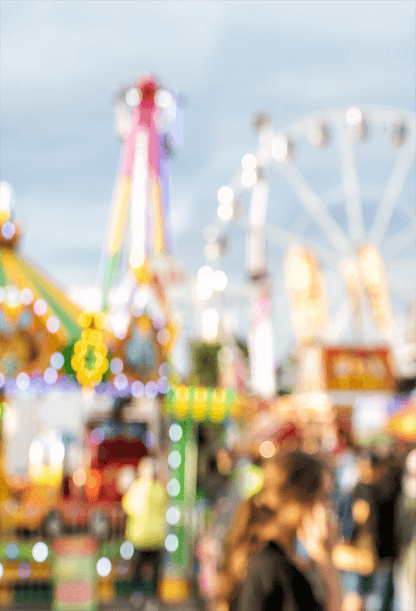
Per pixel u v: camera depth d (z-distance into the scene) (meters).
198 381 10.93
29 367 8.59
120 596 8.31
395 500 5.17
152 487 8.27
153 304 9.13
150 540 8.12
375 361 14.84
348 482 6.81
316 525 2.34
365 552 5.05
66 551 8.33
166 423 9.36
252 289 22.17
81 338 8.65
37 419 11.56
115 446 9.05
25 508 8.52
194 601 8.24
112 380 8.80
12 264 9.18
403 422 11.51
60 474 9.30
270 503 2.33
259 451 7.02
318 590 2.30
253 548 2.30
